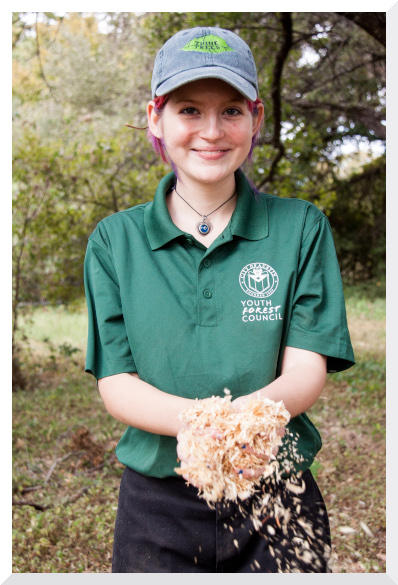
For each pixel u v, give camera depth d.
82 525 3.94
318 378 1.64
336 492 4.38
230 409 1.54
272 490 1.69
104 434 5.70
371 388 6.85
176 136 1.61
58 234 8.09
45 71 11.67
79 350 8.27
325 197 8.00
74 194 8.12
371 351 8.72
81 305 9.27
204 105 1.58
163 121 1.66
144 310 1.67
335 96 10.95
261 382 1.64
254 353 1.64
